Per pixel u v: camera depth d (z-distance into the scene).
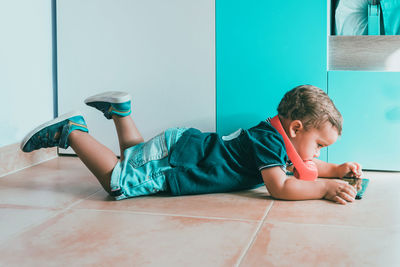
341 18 1.59
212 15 1.55
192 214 1.05
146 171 1.18
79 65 1.69
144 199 1.19
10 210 1.09
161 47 1.61
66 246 0.86
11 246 0.87
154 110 1.64
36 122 1.63
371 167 1.47
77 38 1.67
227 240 0.89
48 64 1.69
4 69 1.44
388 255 0.81
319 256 0.81
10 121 1.48
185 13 1.57
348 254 0.81
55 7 1.71
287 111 1.23
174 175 1.19
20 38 1.52
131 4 1.62
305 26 1.48
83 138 1.19
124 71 1.65
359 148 1.47
